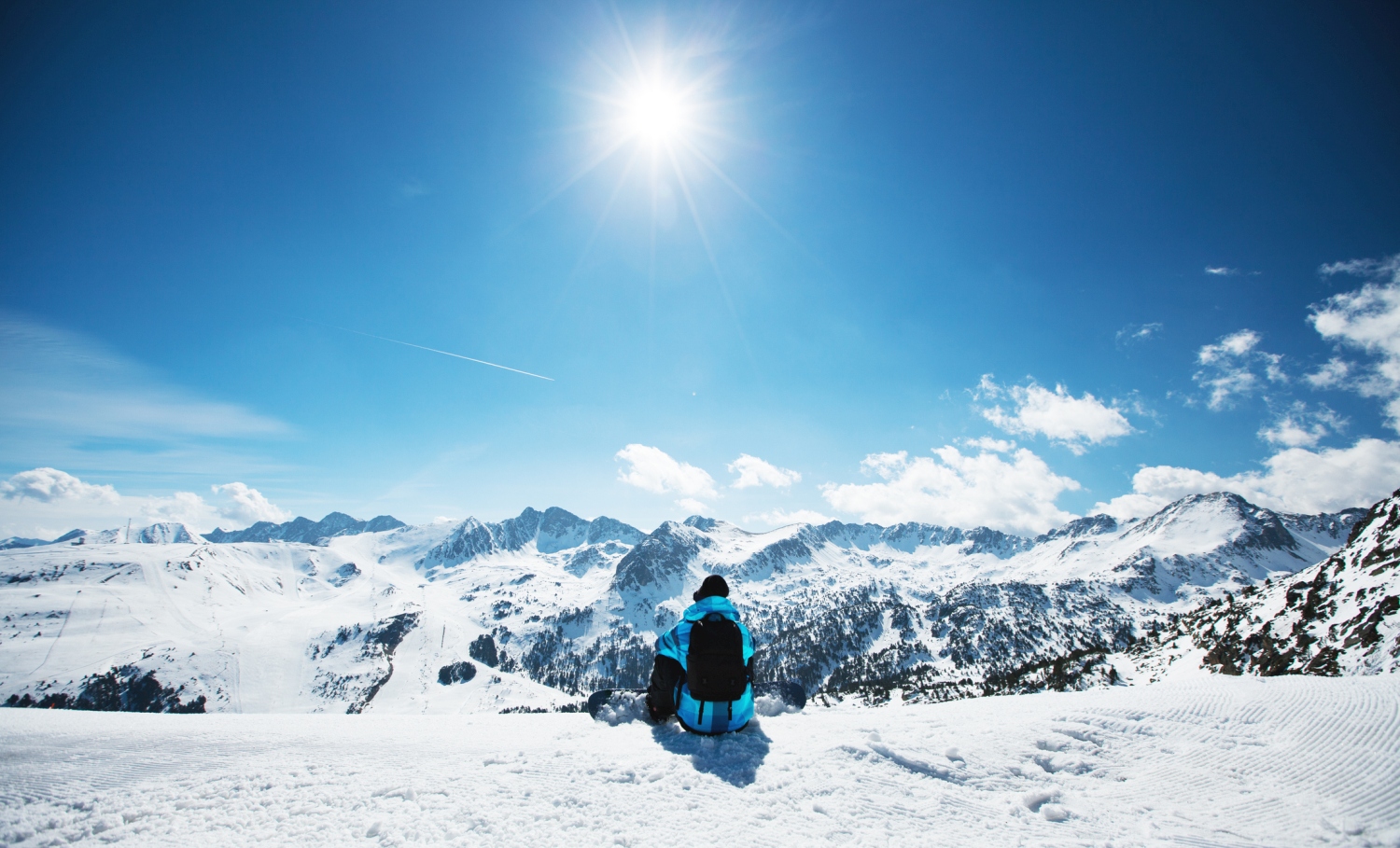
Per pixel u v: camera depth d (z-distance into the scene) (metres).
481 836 4.27
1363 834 4.33
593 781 5.15
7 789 5.61
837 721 7.05
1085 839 4.35
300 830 4.53
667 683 6.64
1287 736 6.19
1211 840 4.36
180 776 5.92
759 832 4.26
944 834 4.33
